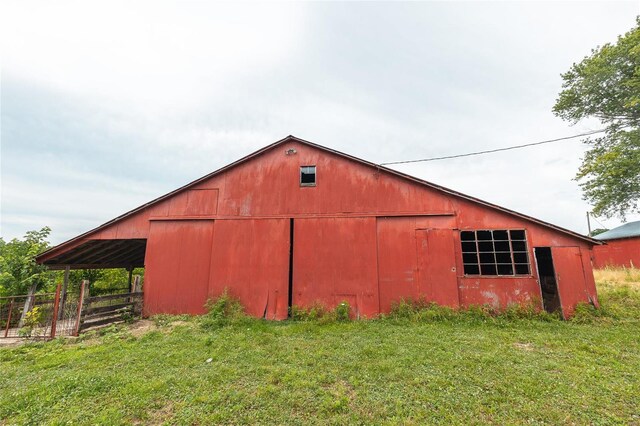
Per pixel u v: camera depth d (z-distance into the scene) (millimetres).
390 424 3520
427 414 3725
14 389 4602
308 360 5527
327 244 9688
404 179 9836
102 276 16688
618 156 15359
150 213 10359
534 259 8859
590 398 4047
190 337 7238
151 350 6301
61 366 5566
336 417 3693
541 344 6316
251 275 9680
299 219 9953
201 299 9688
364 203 9844
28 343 7180
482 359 5438
